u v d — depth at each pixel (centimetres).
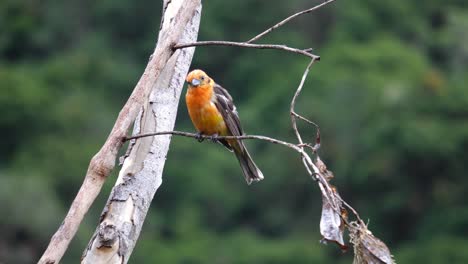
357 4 3791
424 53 3697
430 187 2917
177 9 648
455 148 2884
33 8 3728
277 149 3030
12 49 3684
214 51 3591
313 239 2805
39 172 2784
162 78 639
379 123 2958
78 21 3700
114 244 586
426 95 3066
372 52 3447
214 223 2944
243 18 3703
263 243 2761
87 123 3142
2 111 3047
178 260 2673
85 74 3438
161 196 2938
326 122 3033
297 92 559
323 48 3612
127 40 3662
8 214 2289
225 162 3023
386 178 2931
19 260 2261
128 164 616
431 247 2709
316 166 550
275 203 2998
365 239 534
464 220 2828
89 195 557
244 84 3538
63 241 548
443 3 3850
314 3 3756
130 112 571
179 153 2995
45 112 3117
